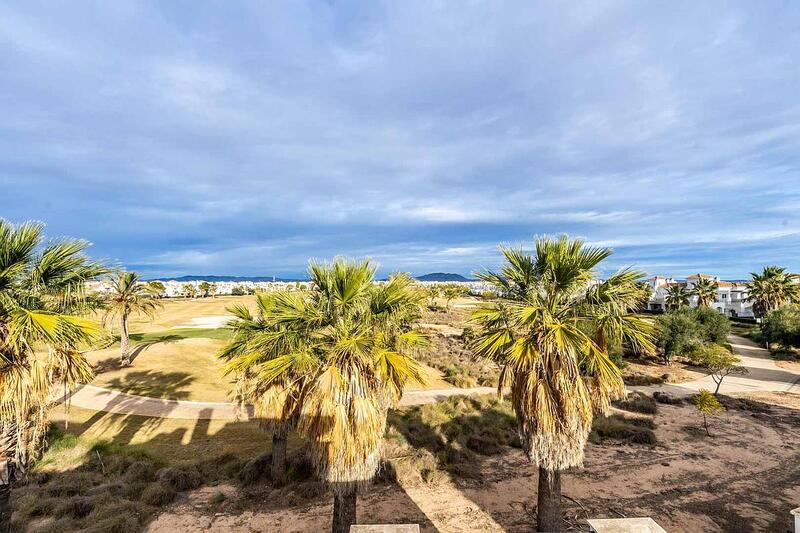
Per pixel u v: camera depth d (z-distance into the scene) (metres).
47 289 8.31
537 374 8.71
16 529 10.16
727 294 76.25
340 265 9.10
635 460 15.27
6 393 7.51
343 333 8.85
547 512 9.01
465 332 45.59
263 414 12.26
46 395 8.34
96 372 27.95
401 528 4.99
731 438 17.92
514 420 19.83
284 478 13.04
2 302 7.53
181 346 36.22
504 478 13.69
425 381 8.86
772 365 37.03
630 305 8.96
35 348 8.21
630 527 5.12
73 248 8.53
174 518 11.12
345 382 8.28
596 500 12.15
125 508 11.27
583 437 8.75
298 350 8.99
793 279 50.72
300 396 8.91
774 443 17.31
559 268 9.00
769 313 45.12
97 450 16.23
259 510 11.51
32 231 8.01
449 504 11.81
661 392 27.47
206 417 20.52
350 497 8.65
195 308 80.50
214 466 14.78
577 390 8.45
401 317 9.55
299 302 9.27
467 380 28.67
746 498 12.41
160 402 22.73
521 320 8.67
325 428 8.15
